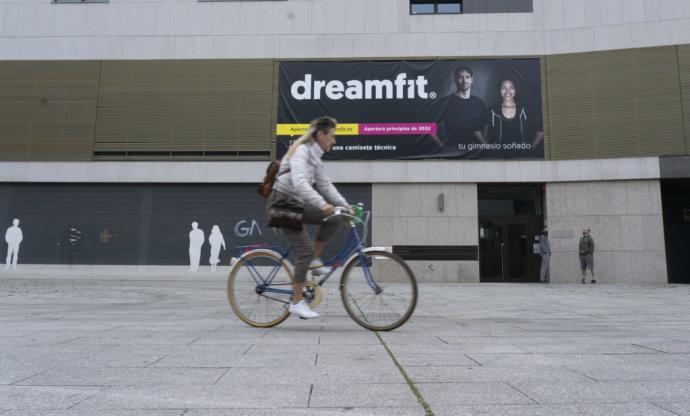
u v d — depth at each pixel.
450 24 16.47
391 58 16.42
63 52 16.83
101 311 6.52
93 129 16.48
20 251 16.12
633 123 15.30
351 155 16.11
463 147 15.95
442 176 15.88
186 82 16.61
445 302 8.38
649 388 2.42
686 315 6.17
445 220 15.77
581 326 4.90
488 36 16.34
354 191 16.05
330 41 16.59
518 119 15.95
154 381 2.55
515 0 16.42
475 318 5.70
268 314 4.52
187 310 6.65
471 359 3.11
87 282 14.77
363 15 16.66
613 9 15.80
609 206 15.30
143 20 16.89
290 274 4.40
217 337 3.99
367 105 16.30
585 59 15.83
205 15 16.86
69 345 3.65
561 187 15.64
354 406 2.11
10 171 16.31
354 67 16.45
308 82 16.47
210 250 15.98
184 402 2.17
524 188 16.41
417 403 2.15
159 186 16.31
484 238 16.16
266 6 16.81
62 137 16.47
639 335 4.23
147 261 15.98
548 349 3.49
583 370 2.82
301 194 3.90
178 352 3.34
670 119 15.10
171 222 16.14
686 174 14.82
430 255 15.66
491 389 2.39
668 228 18.00
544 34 16.19
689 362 3.05
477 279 15.48
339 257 4.32
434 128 16.08
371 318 4.29
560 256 15.41
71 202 16.33
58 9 17.00
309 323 4.84
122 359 3.12
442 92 16.22
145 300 8.65
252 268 4.56
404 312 4.20
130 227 16.16
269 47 16.66
